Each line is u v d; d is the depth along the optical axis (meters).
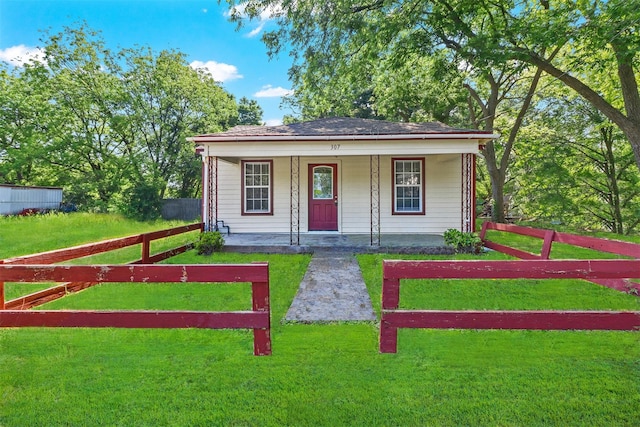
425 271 2.53
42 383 2.45
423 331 3.29
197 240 8.23
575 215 17.33
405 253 7.74
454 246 7.72
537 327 2.41
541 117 16.77
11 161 17.97
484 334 3.22
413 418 2.06
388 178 10.06
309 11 10.10
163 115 21.42
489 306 4.13
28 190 15.21
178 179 23.50
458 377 2.48
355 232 10.14
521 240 10.02
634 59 8.84
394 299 2.64
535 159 17.12
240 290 4.86
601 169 16.84
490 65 9.57
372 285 5.07
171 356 2.82
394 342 2.69
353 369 2.58
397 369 2.58
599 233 12.98
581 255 7.43
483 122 17.08
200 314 2.54
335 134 8.30
